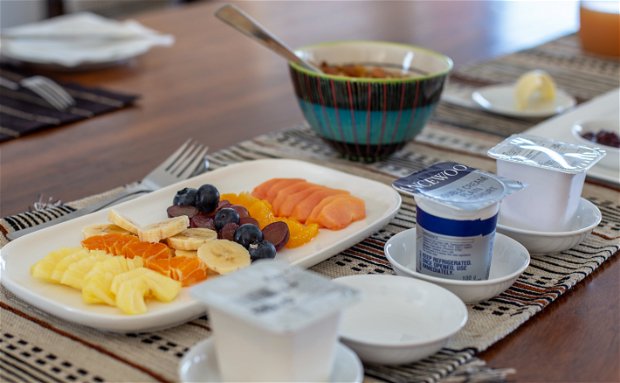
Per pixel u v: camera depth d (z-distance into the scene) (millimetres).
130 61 1828
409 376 714
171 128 1426
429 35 2006
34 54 1703
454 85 1644
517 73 1731
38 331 799
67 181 1204
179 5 2939
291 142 1352
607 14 1810
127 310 770
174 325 796
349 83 1167
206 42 1976
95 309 791
